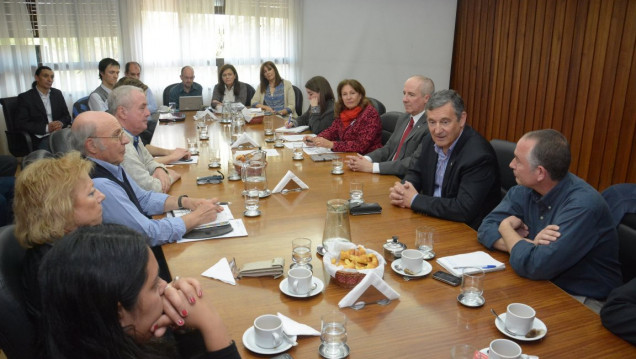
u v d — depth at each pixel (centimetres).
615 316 127
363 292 141
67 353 86
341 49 628
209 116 496
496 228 185
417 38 589
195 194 248
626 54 390
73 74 593
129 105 263
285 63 668
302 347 122
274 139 385
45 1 565
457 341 124
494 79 528
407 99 312
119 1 595
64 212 133
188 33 630
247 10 639
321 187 262
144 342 96
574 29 432
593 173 429
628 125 394
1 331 123
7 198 353
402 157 309
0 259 129
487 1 527
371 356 118
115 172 209
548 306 143
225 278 157
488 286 156
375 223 210
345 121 376
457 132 234
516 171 178
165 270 210
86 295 83
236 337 125
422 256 161
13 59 568
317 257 175
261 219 212
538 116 478
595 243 165
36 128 519
